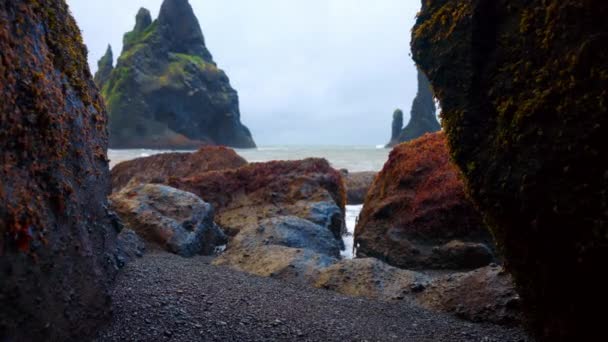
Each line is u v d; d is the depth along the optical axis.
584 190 2.24
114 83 75.69
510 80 2.71
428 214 7.47
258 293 4.15
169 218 7.42
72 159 2.86
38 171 2.34
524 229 2.66
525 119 2.54
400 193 8.18
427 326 3.68
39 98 2.40
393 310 4.14
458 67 3.05
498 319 3.75
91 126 3.48
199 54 90.06
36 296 2.20
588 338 2.47
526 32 2.63
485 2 2.90
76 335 2.54
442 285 4.57
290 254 6.04
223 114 84.06
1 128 2.04
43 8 2.86
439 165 8.22
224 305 3.60
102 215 3.33
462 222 7.21
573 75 2.29
